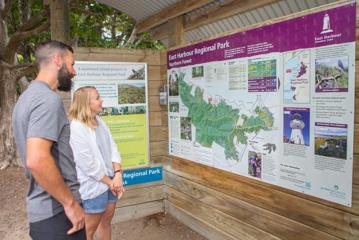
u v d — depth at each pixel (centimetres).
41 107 185
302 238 266
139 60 441
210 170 373
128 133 439
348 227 230
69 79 220
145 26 501
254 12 374
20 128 191
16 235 444
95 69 415
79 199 211
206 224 388
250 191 317
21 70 830
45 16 716
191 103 394
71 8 757
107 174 319
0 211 543
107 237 346
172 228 427
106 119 423
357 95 219
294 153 266
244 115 316
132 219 455
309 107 251
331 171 238
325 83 238
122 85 430
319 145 245
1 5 799
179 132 422
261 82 293
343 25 224
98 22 873
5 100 815
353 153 224
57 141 192
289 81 266
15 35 743
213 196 371
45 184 181
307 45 249
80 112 303
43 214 198
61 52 210
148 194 463
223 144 347
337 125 232
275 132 282
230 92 332
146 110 449
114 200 330
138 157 449
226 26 429
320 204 249
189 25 428
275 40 277
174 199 450
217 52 346
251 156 311
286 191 278
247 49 307
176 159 438
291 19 261
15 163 818
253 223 316
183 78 404
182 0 402
